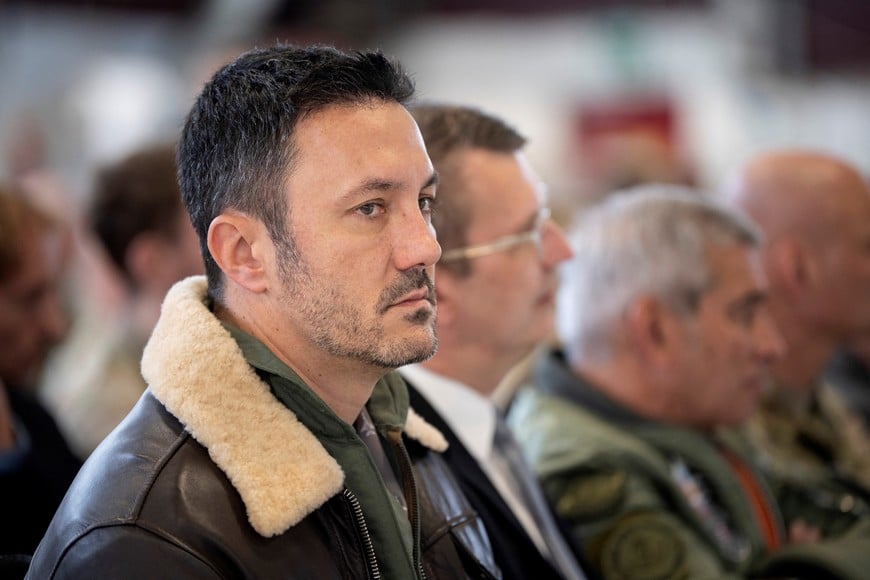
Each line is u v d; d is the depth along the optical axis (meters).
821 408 4.93
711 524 3.74
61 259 4.32
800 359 4.85
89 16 8.03
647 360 3.77
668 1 10.67
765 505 4.05
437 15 10.33
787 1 10.52
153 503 1.93
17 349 3.77
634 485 3.48
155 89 8.39
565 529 3.29
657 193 3.96
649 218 3.81
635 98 10.70
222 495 1.98
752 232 3.94
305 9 9.02
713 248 3.77
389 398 2.44
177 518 1.92
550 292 3.32
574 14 10.58
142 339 4.30
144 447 2.02
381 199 2.04
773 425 4.71
